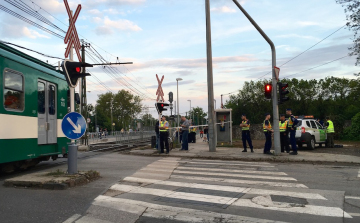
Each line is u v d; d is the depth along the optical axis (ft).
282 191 23.48
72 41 27.81
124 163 40.11
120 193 22.68
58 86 38.55
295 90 144.46
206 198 21.42
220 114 73.82
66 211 18.17
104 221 16.70
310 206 19.44
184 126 58.34
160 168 35.27
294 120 48.34
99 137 138.00
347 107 140.56
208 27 55.93
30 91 32.24
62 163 42.27
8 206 18.92
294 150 48.42
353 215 17.72
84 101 97.96
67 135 26.40
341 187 24.99
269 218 17.24
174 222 16.65
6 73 28.32
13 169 32.09
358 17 64.59
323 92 148.05
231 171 33.27
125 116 313.53
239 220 16.90
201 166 37.24
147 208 19.07
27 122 31.58
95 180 27.32
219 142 73.46
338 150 58.23
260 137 114.83
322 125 69.00
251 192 23.16
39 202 19.88
